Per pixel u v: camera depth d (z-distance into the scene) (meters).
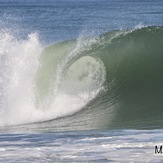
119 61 65.06
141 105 57.47
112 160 32.75
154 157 33.16
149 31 71.44
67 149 36.22
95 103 58.28
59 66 63.19
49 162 32.81
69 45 68.75
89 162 32.50
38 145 38.00
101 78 62.00
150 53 67.06
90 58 63.91
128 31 72.00
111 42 69.69
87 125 50.19
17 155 34.78
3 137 42.78
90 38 71.31
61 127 49.66
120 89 61.00
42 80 61.44
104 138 39.91
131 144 37.03
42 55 65.62
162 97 59.56
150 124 48.34
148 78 63.16
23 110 56.56
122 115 54.84
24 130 48.38
